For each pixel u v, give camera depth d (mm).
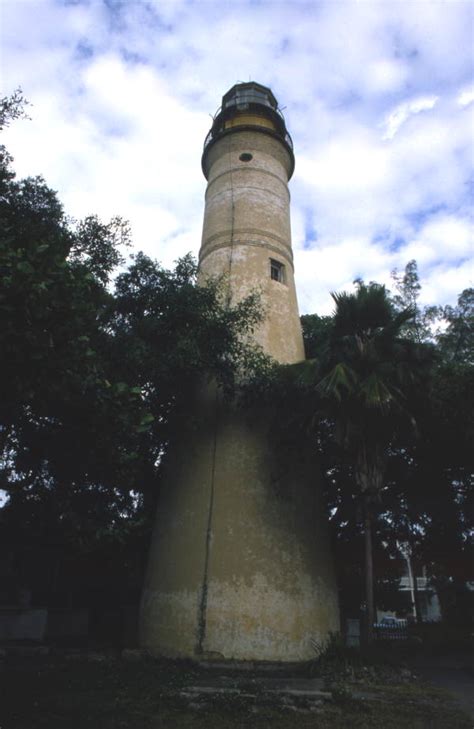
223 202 18812
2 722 6930
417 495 17000
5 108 11148
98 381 8617
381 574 23266
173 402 14523
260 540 13180
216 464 14180
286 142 20609
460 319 19094
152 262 14508
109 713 7539
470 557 19172
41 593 18141
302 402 13891
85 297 9320
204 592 12656
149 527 16906
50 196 12727
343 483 17781
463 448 15719
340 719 7617
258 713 7793
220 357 14078
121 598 20062
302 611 12773
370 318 13820
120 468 10234
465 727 7320
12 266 7094
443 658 15281
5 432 9430
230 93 22031
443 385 14672
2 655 12477
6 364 7324
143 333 13359
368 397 11750
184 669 11195
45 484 10461
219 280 15391
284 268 18031
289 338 16766
